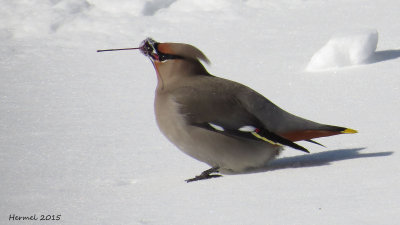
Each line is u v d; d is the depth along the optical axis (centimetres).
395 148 922
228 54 1535
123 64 1542
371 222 618
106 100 1312
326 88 1275
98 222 709
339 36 1411
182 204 746
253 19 1778
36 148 1062
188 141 899
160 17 1823
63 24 1783
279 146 898
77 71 1499
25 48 1650
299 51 1521
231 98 899
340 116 1118
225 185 815
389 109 1123
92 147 1060
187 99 902
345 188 739
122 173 936
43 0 1902
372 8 1780
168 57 937
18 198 833
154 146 1059
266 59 1486
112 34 1733
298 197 723
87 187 874
